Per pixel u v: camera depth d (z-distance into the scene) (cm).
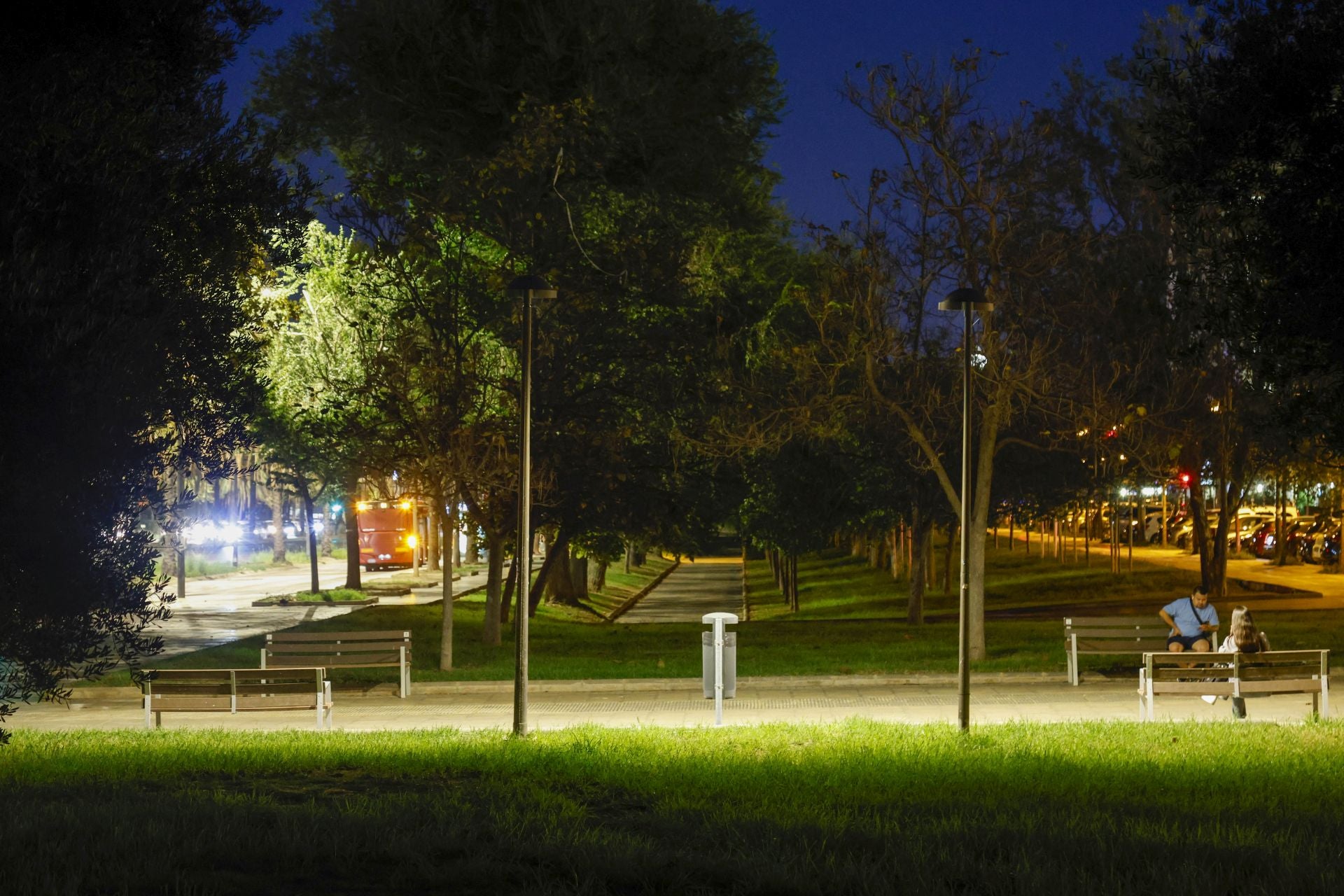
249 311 1081
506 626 3666
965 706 1526
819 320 2639
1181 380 2808
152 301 929
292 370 3838
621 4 3516
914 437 2580
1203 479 4209
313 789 1065
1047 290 2745
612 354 3030
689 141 3838
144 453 866
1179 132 1343
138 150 935
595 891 687
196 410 993
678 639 3231
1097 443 2678
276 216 1089
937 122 2434
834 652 2691
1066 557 6588
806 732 1523
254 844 771
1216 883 688
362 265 2925
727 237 3412
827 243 2550
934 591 5541
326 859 759
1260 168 1288
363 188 2877
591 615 4825
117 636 877
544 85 3528
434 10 3516
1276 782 1099
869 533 4766
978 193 2441
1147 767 1190
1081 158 3052
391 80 3638
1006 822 888
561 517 3244
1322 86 1218
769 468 3922
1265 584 4419
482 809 930
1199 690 1639
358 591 5022
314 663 2238
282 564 8175
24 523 801
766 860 739
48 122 860
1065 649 2325
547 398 2972
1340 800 1016
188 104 1046
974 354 2559
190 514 972
